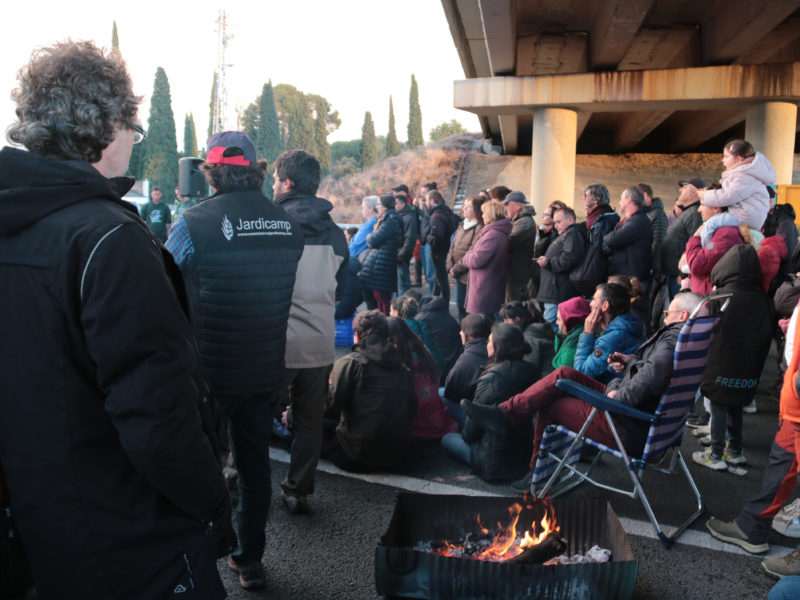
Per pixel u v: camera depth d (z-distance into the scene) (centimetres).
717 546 322
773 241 484
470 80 1677
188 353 142
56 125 139
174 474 137
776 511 307
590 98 1614
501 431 364
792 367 273
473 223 742
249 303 252
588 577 243
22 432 135
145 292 134
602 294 408
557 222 662
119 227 134
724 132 3086
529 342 475
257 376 258
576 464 424
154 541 142
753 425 496
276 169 328
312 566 298
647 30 1656
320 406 334
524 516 297
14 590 140
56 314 133
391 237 722
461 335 584
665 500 372
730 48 1451
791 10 1197
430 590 252
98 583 137
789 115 1584
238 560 277
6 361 135
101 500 137
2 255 135
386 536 267
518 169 3231
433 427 439
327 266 317
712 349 393
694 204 628
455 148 3847
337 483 386
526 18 1614
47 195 133
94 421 137
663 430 323
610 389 366
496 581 247
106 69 145
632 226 605
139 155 6284
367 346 384
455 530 299
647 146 3275
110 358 130
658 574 297
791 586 193
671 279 651
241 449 271
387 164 3988
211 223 246
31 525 136
